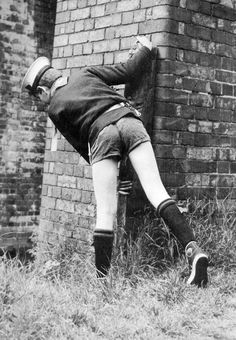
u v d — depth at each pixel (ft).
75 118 12.05
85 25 16.87
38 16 28.12
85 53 16.83
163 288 11.73
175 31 14.64
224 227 14.79
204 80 15.42
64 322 9.47
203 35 15.31
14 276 11.64
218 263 13.93
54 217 17.46
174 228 11.44
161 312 10.55
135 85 14.38
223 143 16.05
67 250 15.92
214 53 15.62
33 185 28.43
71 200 16.90
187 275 12.74
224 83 15.93
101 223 11.83
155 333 9.62
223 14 15.79
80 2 17.07
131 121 11.73
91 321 9.79
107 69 12.66
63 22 17.71
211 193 15.78
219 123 15.89
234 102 16.22
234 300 11.82
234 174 16.38
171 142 14.76
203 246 14.10
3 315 9.32
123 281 12.68
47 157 18.04
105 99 11.90
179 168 14.99
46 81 12.50
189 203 15.05
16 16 27.22
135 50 14.02
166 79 14.52
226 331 9.98
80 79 12.16
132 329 9.66
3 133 27.12
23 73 27.73
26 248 28.04
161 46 14.53
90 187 16.26
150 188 11.60
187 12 14.90
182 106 14.94
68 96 12.03
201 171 15.52
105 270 12.10
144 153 11.63
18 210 27.86
